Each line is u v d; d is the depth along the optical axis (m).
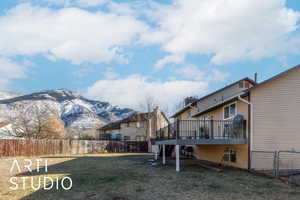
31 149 25.95
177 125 13.76
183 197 7.86
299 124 13.94
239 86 24.95
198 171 13.08
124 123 50.97
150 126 45.81
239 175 11.80
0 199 7.55
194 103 24.11
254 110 13.83
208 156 19.53
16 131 36.53
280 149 13.71
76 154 29.50
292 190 8.81
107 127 55.44
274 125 13.84
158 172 12.70
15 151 24.67
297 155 13.75
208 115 20.16
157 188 9.02
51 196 7.91
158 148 25.39
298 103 14.07
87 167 14.93
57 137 38.12
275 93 14.03
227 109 16.77
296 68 14.23
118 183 9.87
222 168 14.41
